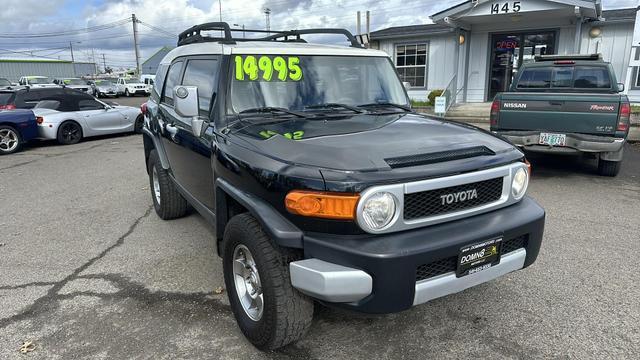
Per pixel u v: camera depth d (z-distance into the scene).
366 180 2.34
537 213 2.84
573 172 7.65
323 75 3.81
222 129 3.29
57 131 11.77
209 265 4.16
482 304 3.41
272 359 2.81
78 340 3.04
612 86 7.54
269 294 2.59
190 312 3.37
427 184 2.44
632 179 7.13
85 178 7.95
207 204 3.79
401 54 16.70
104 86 37.84
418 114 3.79
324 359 2.81
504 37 14.90
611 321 3.16
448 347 2.92
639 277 3.79
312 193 2.37
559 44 14.05
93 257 4.40
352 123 3.24
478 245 2.53
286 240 2.43
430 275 2.47
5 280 3.94
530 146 6.85
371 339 3.01
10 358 2.86
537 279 3.78
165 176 5.14
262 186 2.61
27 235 5.07
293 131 3.00
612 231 4.85
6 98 12.47
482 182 2.69
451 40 15.63
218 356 2.85
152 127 5.24
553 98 6.65
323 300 2.37
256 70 3.56
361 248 2.32
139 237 4.91
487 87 15.34
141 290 3.72
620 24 13.28
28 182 7.76
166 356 2.86
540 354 2.83
